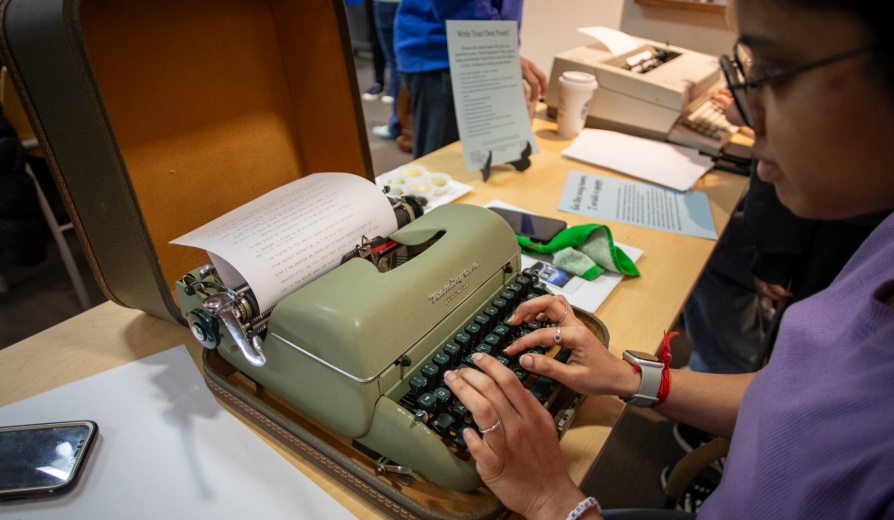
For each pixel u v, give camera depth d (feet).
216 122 3.03
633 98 5.74
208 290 2.44
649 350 2.95
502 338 2.57
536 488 1.93
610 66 5.84
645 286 3.53
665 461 5.48
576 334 2.42
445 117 6.05
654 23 9.02
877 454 1.27
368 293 2.19
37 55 2.13
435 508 2.01
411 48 5.80
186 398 2.59
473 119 4.77
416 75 5.98
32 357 2.82
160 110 2.74
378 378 2.10
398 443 2.06
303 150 3.64
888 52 1.17
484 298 2.78
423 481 2.16
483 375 1.98
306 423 2.42
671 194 4.83
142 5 2.56
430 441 2.00
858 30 1.17
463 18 5.39
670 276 3.64
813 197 1.55
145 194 2.75
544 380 2.44
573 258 3.58
